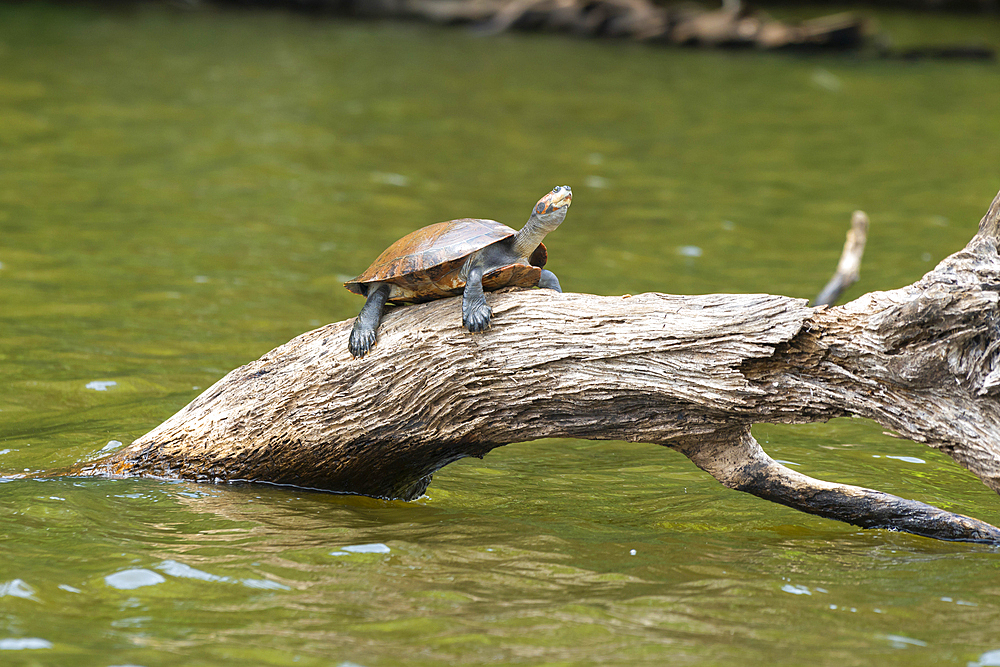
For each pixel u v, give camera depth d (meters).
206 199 24.75
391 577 8.38
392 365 9.92
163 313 17.09
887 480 11.73
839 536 9.95
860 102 41.31
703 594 8.20
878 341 9.12
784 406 9.38
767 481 10.02
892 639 7.36
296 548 8.97
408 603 7.85
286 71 43.34
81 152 28.50
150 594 7.87
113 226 22.16
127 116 33.31
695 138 34.31
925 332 9.02
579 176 28.89
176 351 15.38
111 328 16.23
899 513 9.95
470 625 7.45
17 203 23.31
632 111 38.47
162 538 9.12
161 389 13.82
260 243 21.52
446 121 35.59
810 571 8.83
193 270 19.52
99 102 35.03
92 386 13.80
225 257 20.45
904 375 9.12
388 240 22.09
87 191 24.81
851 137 34.78
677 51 54.84
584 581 8.44
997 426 9.05
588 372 9.50
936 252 21.86
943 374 9.06
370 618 7.54
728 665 6.87
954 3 75.25
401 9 64.31
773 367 9.37
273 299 18.09
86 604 7.65
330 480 10.66
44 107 33.62
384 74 44.03
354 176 27.69
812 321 9.27
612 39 58.53
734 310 9.34
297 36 53.88
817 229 24.11
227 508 10.06
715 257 21.61
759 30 56.25
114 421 12.62
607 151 32.16
